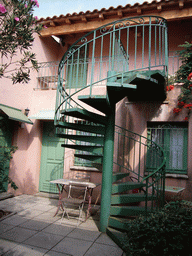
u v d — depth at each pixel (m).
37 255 2.91
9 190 5.83
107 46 6.77
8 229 3.72
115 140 5.34
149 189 4.83
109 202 3.81
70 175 5.83
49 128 6.54
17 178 6.06
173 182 4.70
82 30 6.22
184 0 5.04
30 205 5.18
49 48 7.23
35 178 6.29
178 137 4.98
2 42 2.90
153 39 6.36
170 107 4.95
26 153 6.43
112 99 3.72
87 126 3.97
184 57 4.90
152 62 6.32
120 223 3.52
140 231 2.52
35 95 6.48
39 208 4.98
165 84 4.14
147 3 5.28
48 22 6.33
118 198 3.88
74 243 3.30
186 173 4.79
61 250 3.07
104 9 5.62
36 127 6.43
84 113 3.54
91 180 5.61
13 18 2.76
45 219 4.29
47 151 6.49
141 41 6.48
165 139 5.08
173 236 2.39
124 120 5.29
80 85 6.89
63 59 4.07
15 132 5.95
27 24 2.90
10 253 2.93
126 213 3.66
